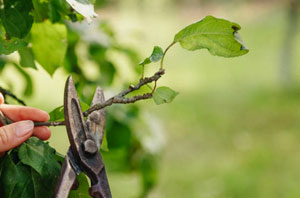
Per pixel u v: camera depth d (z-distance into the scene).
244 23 18.23
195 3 19.84
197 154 7.12
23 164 1.17
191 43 1.14
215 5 19.52
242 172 6.40
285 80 10.84
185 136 7.88
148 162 2.61
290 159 6.85
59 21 1.51
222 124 8.51
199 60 14.20
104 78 2.39
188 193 5.79
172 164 6.69
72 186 1.11
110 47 2.46
